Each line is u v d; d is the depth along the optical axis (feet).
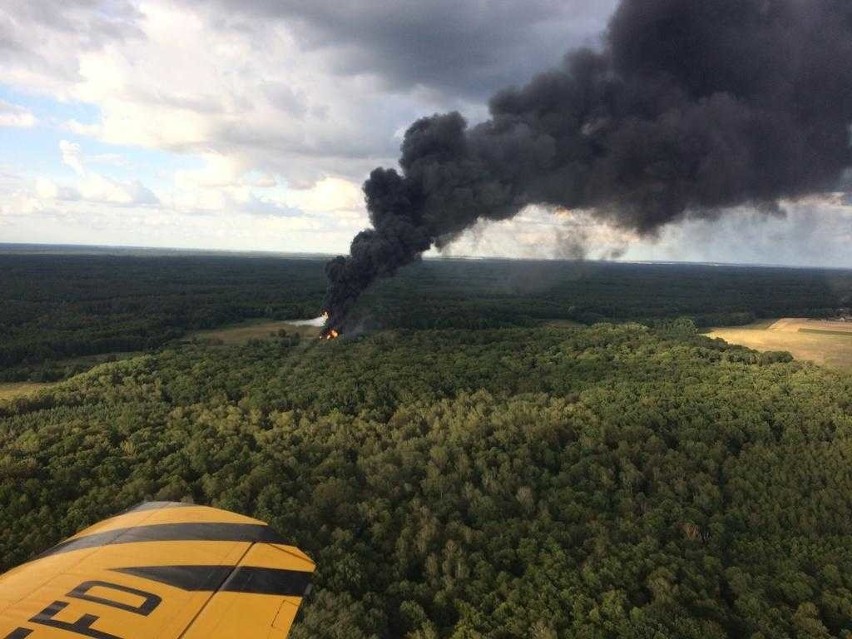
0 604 24.21
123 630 23.06
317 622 110.42
